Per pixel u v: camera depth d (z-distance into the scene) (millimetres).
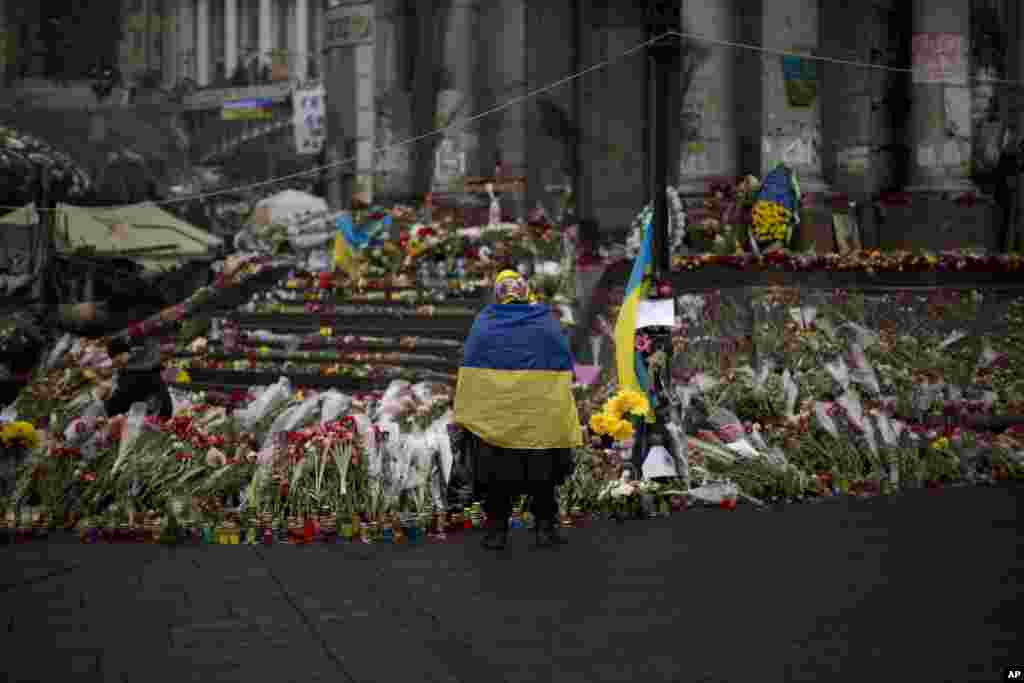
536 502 7594
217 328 18531
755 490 9203
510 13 21062
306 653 5074
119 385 10984
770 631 5352
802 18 18328
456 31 21453
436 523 8039
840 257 15789
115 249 26656
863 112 20188
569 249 16906
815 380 11609
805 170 18266
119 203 31531
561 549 7453
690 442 9797
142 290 27312
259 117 67438
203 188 58688
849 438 10070
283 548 7594
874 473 9867
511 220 20344
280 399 9875
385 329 16453
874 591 6105
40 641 5277
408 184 22812
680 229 16656
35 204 26844
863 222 19375
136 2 80125
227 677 4727
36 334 18797
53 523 8211
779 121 18219
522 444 7332
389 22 22875
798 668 4770
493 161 21141
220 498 8438
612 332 14367
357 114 38688
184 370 17094
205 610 5852
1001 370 13781
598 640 5250
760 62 18406
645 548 7426
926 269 15742
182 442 8688
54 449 8492
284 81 72062
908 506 8930
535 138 21422
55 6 68000
